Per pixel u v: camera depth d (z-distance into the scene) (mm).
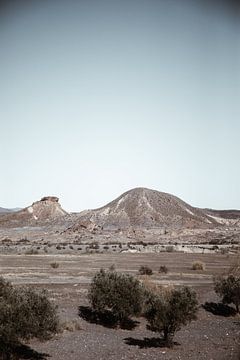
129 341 18016
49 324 15094
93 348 16656
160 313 17656
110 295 21125
